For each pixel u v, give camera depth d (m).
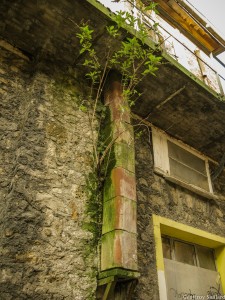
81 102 3.86
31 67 3.71
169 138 5.02
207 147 5.43
